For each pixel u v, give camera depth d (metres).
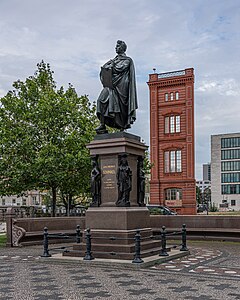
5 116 26.86
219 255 15.98
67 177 26.42
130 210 14.71
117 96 16.22
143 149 16.06
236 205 123.88
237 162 124.94
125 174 14.75
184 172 62.47
